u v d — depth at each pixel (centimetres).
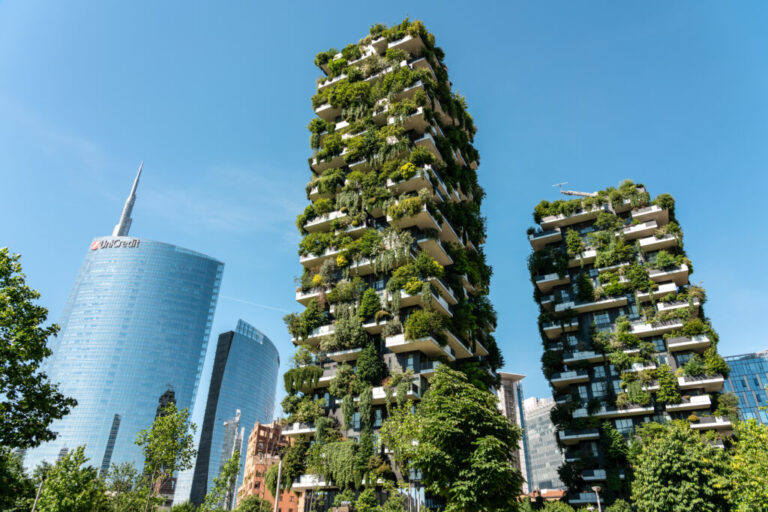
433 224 6069
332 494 5184
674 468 3794
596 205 7738
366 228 6191
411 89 6694
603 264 7288
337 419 5481
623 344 6694
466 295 6838
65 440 18838
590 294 7162
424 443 3203
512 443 3044
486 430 3027
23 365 2556
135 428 19638
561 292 7594
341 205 6425
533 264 7825
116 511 5362
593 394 6781
